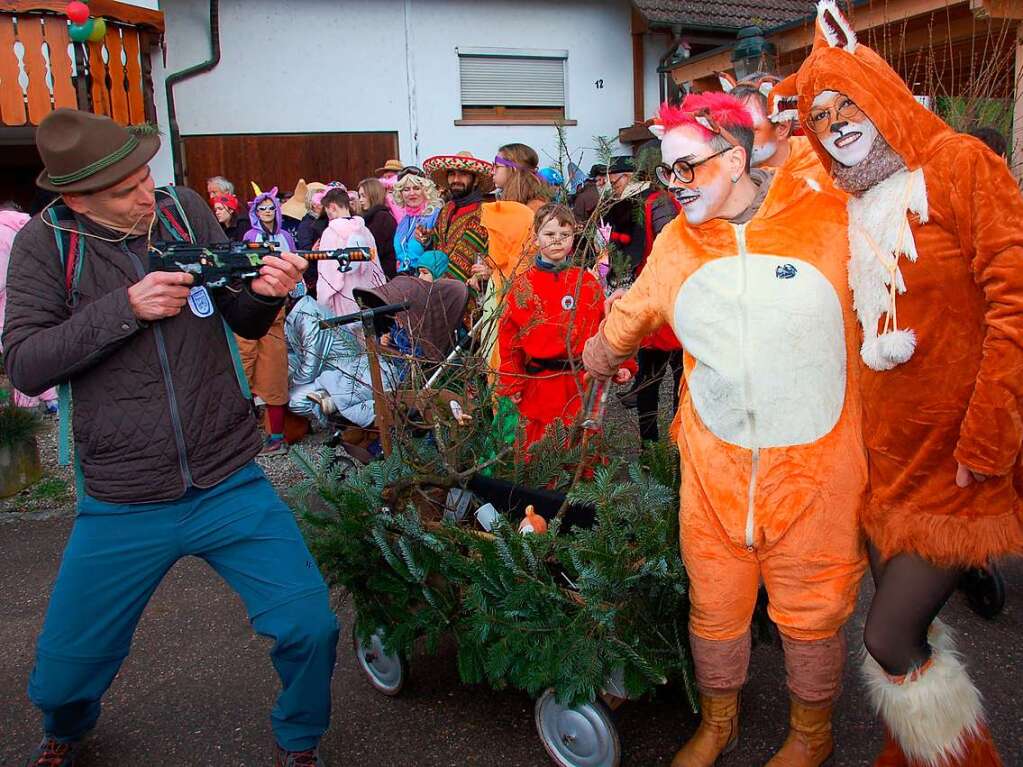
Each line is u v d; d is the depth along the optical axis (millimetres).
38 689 2578
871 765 2672
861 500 2354
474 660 2771
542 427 3939
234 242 2531
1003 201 1963
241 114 11180
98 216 2469
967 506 2096
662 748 2801
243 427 2615
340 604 3203
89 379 2443
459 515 3152
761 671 3225
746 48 6562
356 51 11500
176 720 3156
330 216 7297
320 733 2652
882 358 2141
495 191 5398
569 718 2660
